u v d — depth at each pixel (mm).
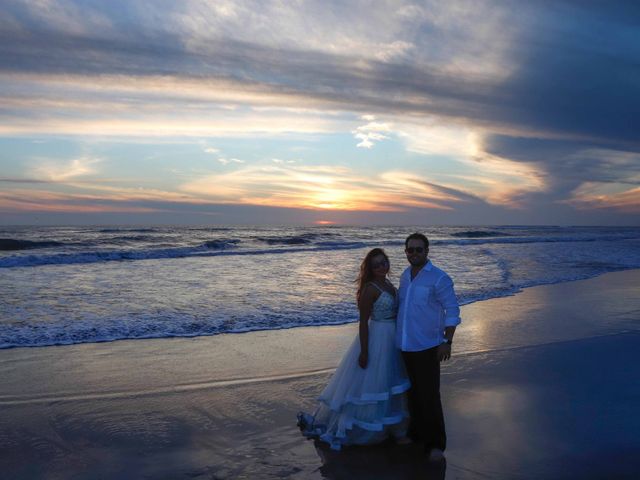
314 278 14828
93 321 8617
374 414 4195
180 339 7648
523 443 4258
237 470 3775
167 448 4121
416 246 4180
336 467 3848
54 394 5266
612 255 25844
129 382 5672
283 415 4844
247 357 6730
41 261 19016
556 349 7262
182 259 21094
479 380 5879
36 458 3918
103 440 4246
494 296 12156
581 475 3725
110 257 20859
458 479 3678
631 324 9070
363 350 4219
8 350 6871
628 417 4820
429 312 4133
